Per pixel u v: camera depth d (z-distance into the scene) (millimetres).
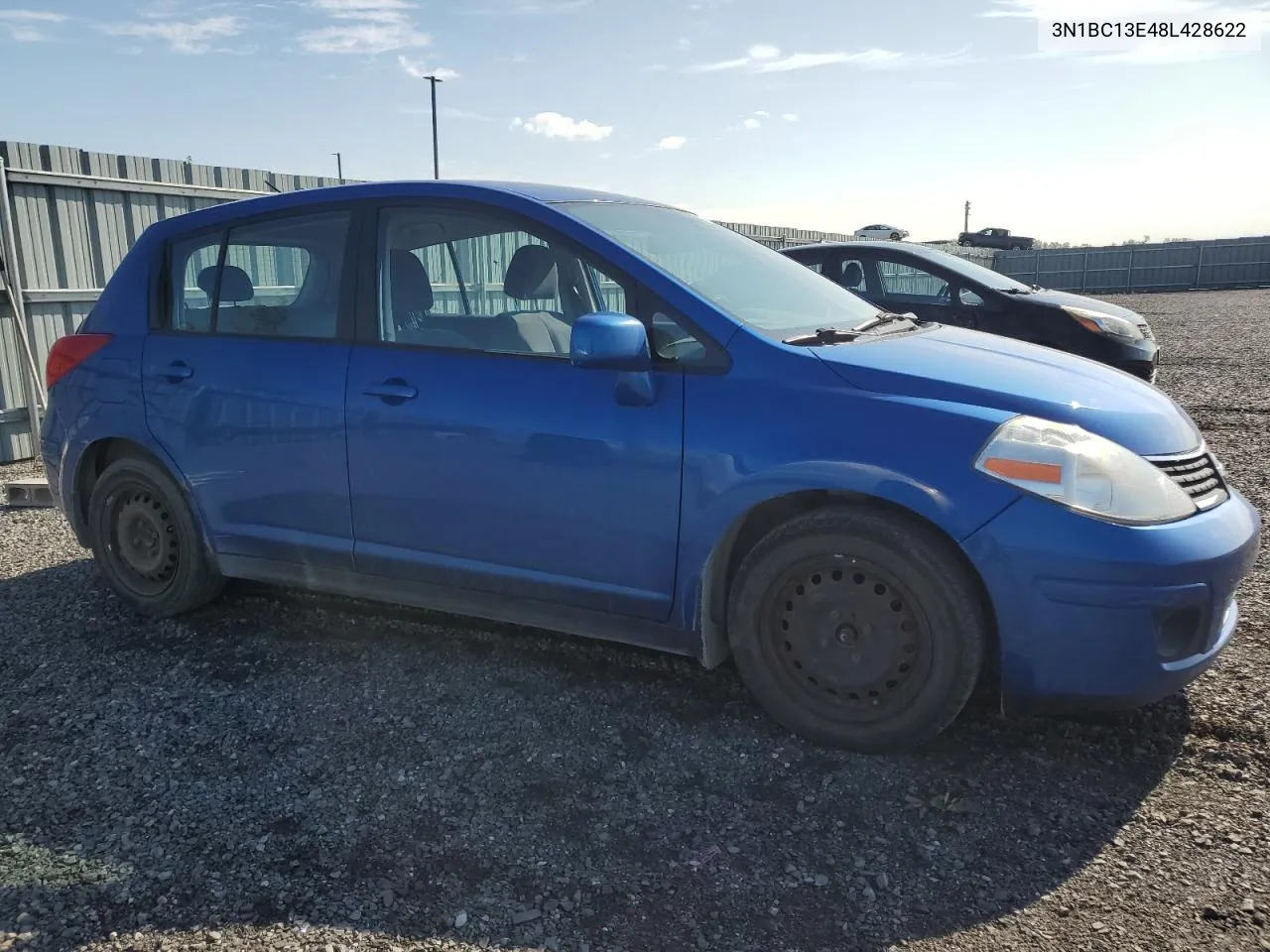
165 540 3957
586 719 3129
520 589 3262
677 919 2184
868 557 2764
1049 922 2148
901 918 2176
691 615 3014
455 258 3461
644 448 2975
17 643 3836
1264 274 37562
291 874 2348
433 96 33969
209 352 3773
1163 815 2533
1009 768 2787
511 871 2359
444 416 3260
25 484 6305
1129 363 7695
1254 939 2068
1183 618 2654
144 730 3086
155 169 8492
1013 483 2607
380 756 2912
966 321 7988
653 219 3738
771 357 2924
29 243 7531
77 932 2141
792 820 2559
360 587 3582
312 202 3703
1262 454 6973
